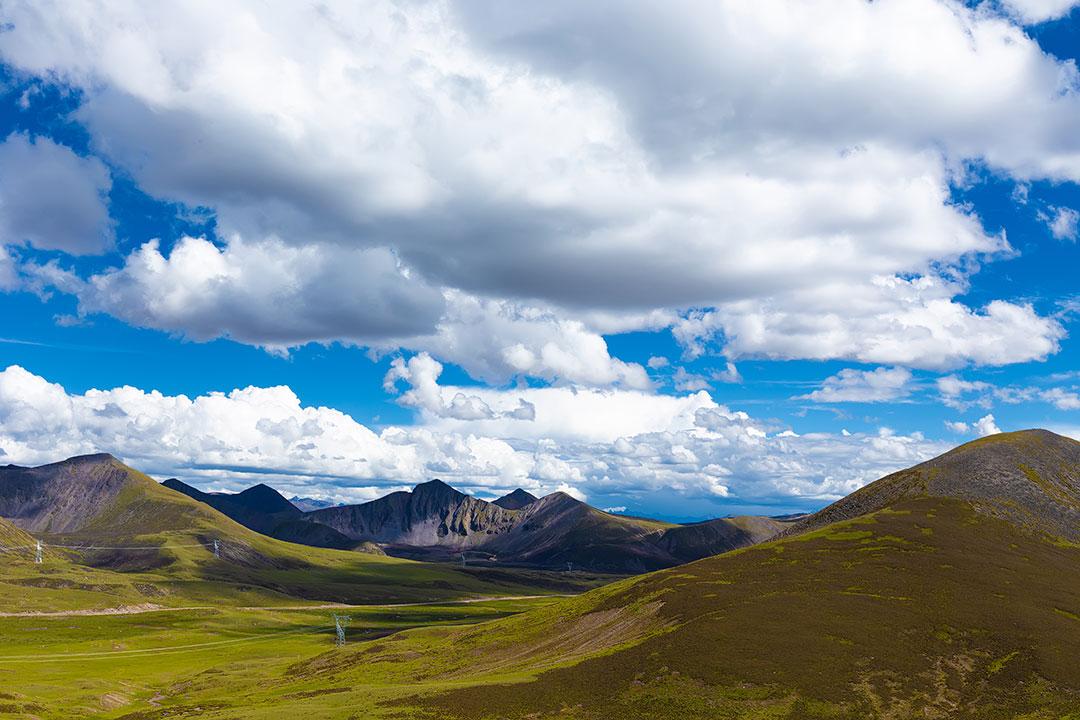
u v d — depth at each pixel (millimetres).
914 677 98750
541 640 149875
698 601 128750
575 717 94000
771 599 124188
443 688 107562
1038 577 134375
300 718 98062
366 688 116500
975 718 90500
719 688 97000
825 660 102250
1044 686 95812
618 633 131250
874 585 129625
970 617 114250
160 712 143375
